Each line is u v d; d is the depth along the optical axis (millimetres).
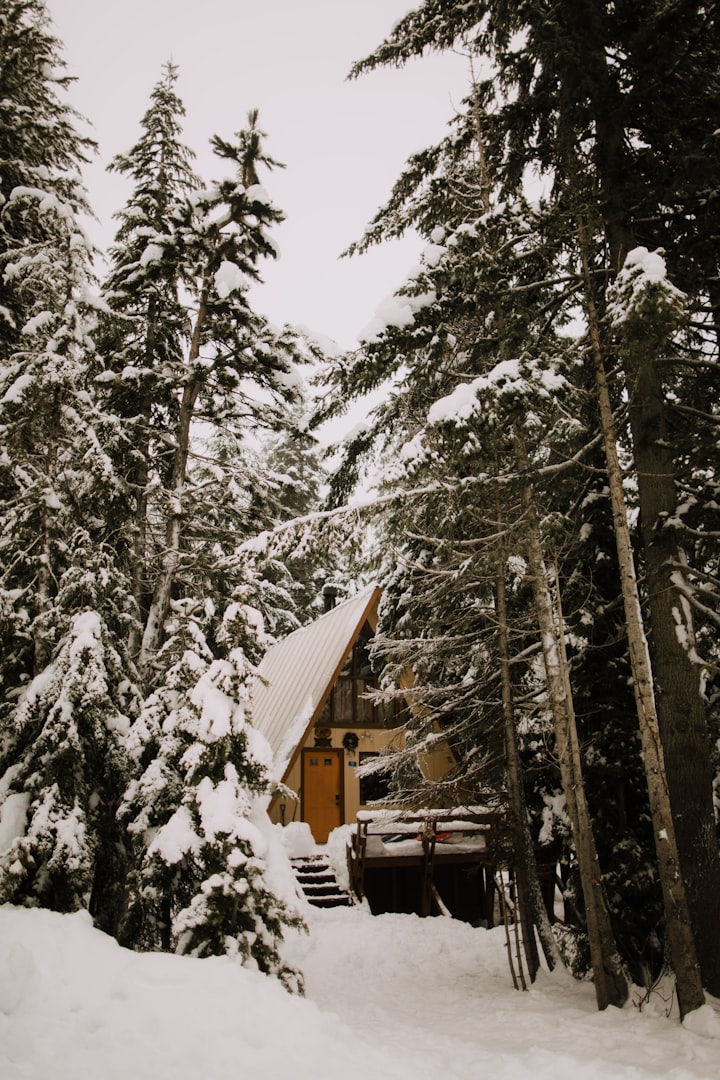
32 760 10133
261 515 16328
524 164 12297
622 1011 8312
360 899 16328
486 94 12398
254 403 16562
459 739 13289
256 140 16500
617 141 10688
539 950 13062
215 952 8141
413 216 12656
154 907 9602
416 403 13695
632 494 12477
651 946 9578
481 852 17141
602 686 11023
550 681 9812
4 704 10898
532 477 9641
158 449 17125
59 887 9430
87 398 12523
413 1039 7617
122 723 10586
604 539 11508
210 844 8508
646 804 10375
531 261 11469
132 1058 5531
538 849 12719
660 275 7426
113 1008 6188
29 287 13266
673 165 9781
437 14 11688
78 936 7320
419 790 12531
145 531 15602
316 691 19328
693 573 9508
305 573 33188
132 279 16234
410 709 13383
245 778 9227
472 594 14188
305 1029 6266
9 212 15461
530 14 10680
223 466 16125
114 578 11656
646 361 8469
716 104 9789
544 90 11570
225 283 16156
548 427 10062
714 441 9594
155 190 18047
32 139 16609
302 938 13820
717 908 8555
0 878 8750
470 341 12273
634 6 10391
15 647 11242
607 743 10664
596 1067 6359
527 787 12508
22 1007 6062
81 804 10070
